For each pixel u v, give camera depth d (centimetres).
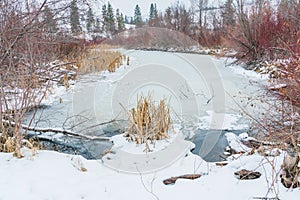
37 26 419
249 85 709
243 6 1077
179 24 1800
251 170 251
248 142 364
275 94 439
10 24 373
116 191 228
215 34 1593
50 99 589
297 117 321
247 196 214
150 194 222
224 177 246
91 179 250
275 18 927
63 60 723
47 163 275
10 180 241
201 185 235
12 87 341
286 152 250
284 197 210
